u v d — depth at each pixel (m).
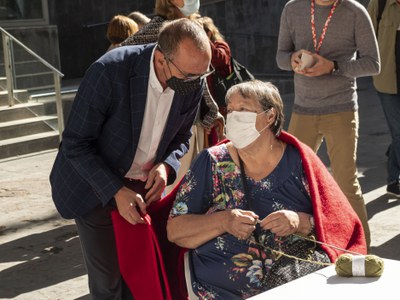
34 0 14.73
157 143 3.63
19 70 10.95
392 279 2.73
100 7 16.25
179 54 3.22
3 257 5.86
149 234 3.39
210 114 4.79
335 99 5.04
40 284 5.28
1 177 8.80
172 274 3.51
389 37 6.60
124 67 3.41
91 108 3.40
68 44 15.87
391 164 6.99
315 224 3.19
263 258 3.22
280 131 3.27
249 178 3.29
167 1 4.38
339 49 5.03
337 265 2.78
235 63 5.21
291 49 5.33
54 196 3.71
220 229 3.20
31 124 10.77
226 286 3.25
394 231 6.03
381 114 12.69
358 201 5.04
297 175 3.27
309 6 5.09
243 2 17.75
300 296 2.62
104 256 3.74
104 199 3.46
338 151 5.07
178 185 3.46
